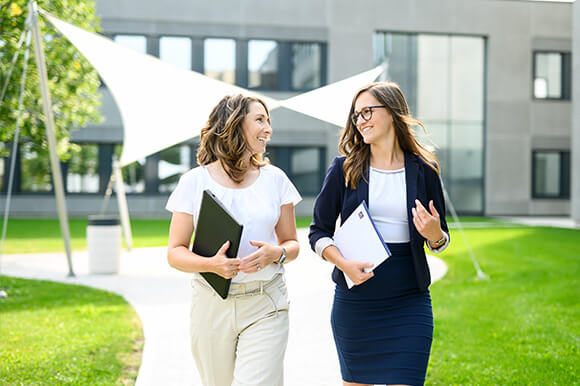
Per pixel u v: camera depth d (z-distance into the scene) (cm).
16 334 518
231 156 251
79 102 1055
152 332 547
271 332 245
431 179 277
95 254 919
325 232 284
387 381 261
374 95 271
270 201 258
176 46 2089
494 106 2262
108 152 2053
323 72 2172
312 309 660
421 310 268
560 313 591
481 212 2277
